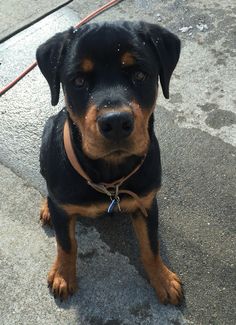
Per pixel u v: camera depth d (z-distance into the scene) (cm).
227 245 50
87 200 42
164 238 50
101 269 48
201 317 45
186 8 76
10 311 45
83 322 44
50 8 77
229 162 57
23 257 49
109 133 35
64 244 45
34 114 63
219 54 69
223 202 53
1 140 60
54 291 46
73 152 40
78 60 38
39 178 56
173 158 57
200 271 48
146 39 40
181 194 54
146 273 48
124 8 77
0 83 67
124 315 45
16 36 73
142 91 39
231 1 77
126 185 42
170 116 62
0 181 56
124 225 51
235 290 46
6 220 52
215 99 63
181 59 69
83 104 38
